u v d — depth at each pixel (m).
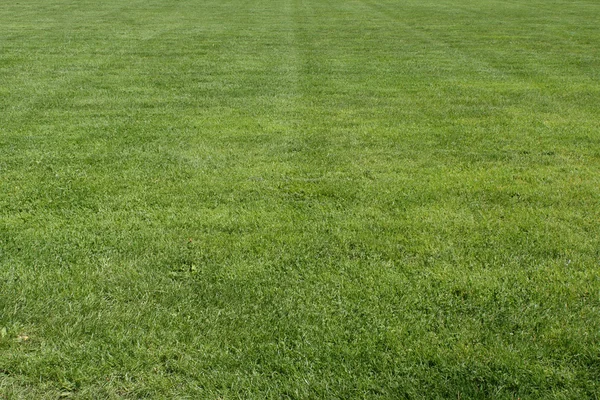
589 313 3.68
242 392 3.07
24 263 4.18
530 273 4.12
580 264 4.24
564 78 10.66
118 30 16.41
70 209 5.08
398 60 12.34
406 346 3.38
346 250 4.40
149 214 4.98
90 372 3.18
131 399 3.02
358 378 3.15
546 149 6.77
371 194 5.43
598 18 19.84
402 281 3.99
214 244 4.47
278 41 14.78
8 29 16.38
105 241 4.50
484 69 11.45
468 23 18.58
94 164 6.14
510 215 5.03
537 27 17.62
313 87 9.76
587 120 7.94
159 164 6.15
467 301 3.79
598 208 5.20
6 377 3.13
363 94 9.30
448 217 4.98
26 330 3.49
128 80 10.20
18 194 5.36
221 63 11.79
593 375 3.19
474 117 8.07
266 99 8.93
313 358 3.28
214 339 3.43
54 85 9.77
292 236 4.60
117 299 3.78
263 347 3.36
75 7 22.38
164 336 3.45
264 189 5.53
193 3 24.23
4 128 7.37
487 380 3.14
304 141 6.96
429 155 6.54
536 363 3.26
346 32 16.48
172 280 3.99
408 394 3.05
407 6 23.81
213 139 7.00
